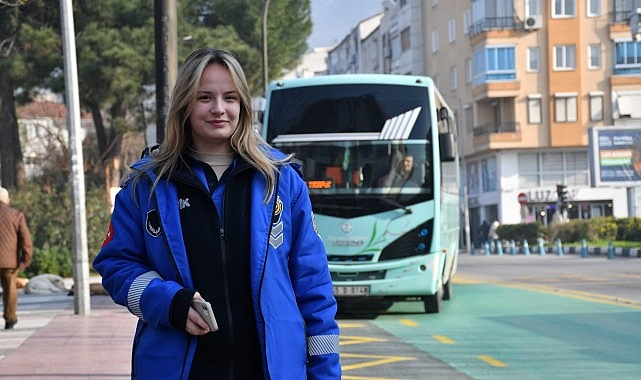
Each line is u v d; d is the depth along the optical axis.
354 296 16.34
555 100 64.12
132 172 3.45
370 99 16.59
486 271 32.09
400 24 82.94
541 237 56.12
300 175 3.56
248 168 3.42
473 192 70.62
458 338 13.25
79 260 17.27
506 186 65.12
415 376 9.91
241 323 3.29
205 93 3.44
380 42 94.19
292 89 16.81
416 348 12.29
